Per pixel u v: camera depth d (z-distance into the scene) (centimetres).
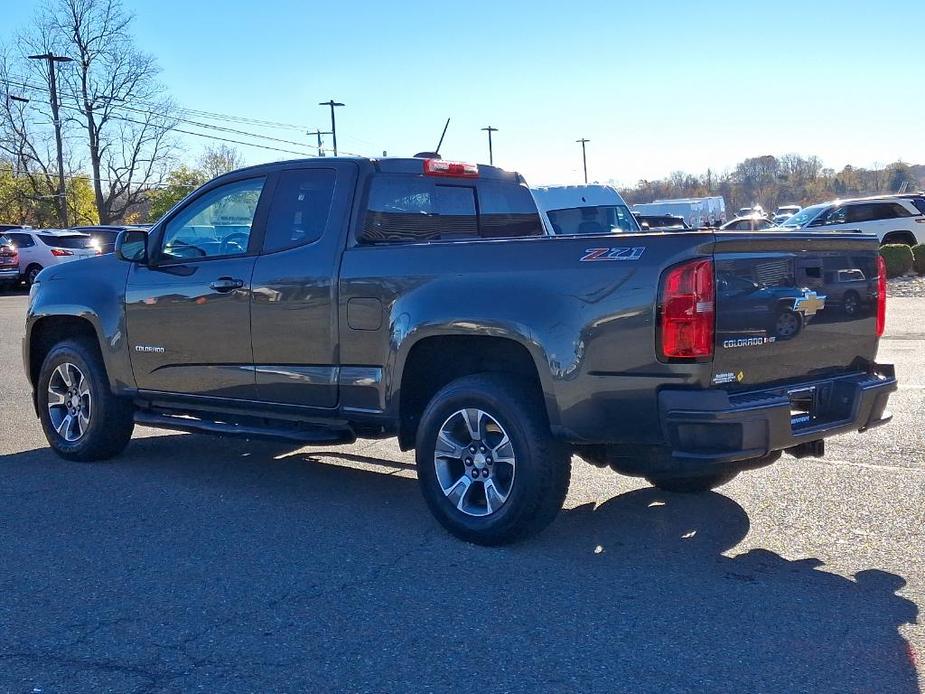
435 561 507
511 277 505
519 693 363
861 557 505
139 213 6431
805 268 500
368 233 588
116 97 5488
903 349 1240
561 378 484
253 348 617
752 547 524
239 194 638
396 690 366
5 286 3072
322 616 436
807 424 497
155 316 667
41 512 601
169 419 675
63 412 742
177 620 434
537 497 505
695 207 3997
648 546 529
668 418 459
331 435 589
